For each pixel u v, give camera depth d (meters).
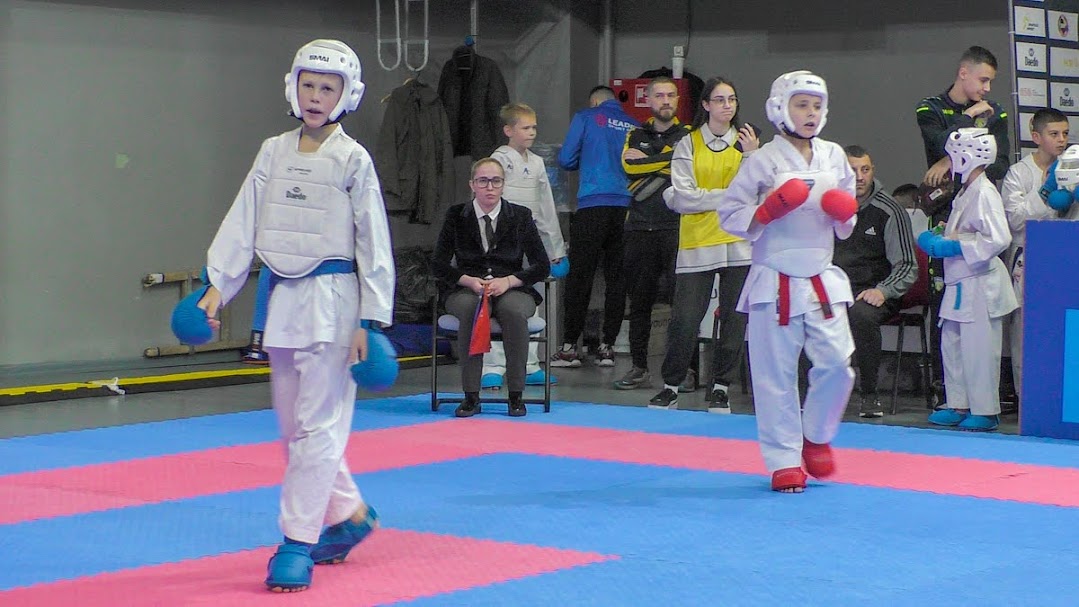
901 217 9.36
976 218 8.41
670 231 10.30
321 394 4.45
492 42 14.20
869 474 6.75
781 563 4.76
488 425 8.66
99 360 11.49
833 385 6.21
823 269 6.19
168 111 11.92
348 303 4.50
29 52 10.93
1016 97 9.81
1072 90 10.26
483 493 6.23
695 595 4.30
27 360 11.01
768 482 6.53
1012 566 4.74
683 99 13.55
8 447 7.65
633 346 10.73
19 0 10.84
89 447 7.66
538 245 9.35
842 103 13.38
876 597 4.29
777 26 13.70
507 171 10.79
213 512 5.73
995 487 6.39
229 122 12.41
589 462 7.16
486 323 9.00
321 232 4.47
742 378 10.78
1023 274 8.37
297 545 4.42
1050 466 7.09
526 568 4.68
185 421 8.81
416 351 12.65
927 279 9.86
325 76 4.48
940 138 9.40
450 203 12.91
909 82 13.02
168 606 4.18
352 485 4.72
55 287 11.18
